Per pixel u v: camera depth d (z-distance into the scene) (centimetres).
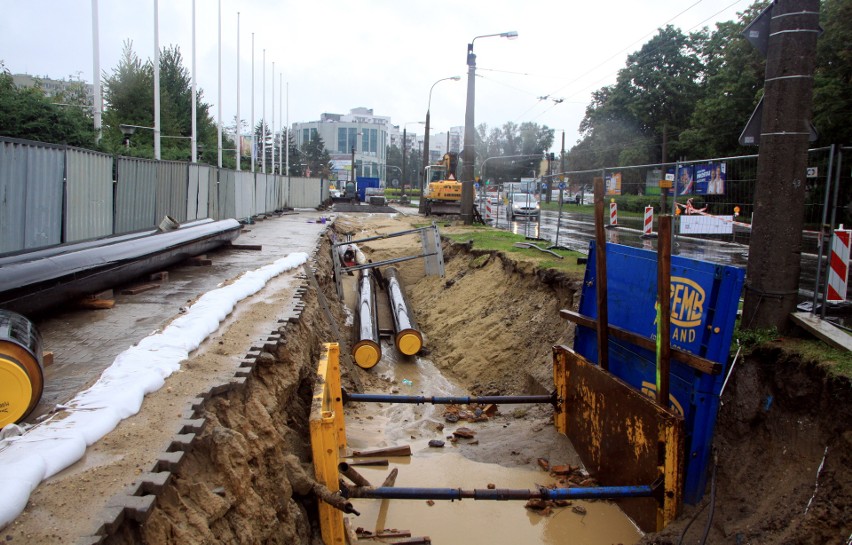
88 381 509
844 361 505
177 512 347
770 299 607
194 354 591
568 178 1889
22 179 914
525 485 670
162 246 1086
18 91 1468
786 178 603
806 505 448
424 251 1867
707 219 970
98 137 1627
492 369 1114
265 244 1791
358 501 662
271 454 487
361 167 12338
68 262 782
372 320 1327
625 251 682
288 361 664
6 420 398
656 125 4359
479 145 11238
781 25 603
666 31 4338
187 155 2917
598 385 654
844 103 2000
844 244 656
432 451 779
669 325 532
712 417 521
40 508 312
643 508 564
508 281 1384
